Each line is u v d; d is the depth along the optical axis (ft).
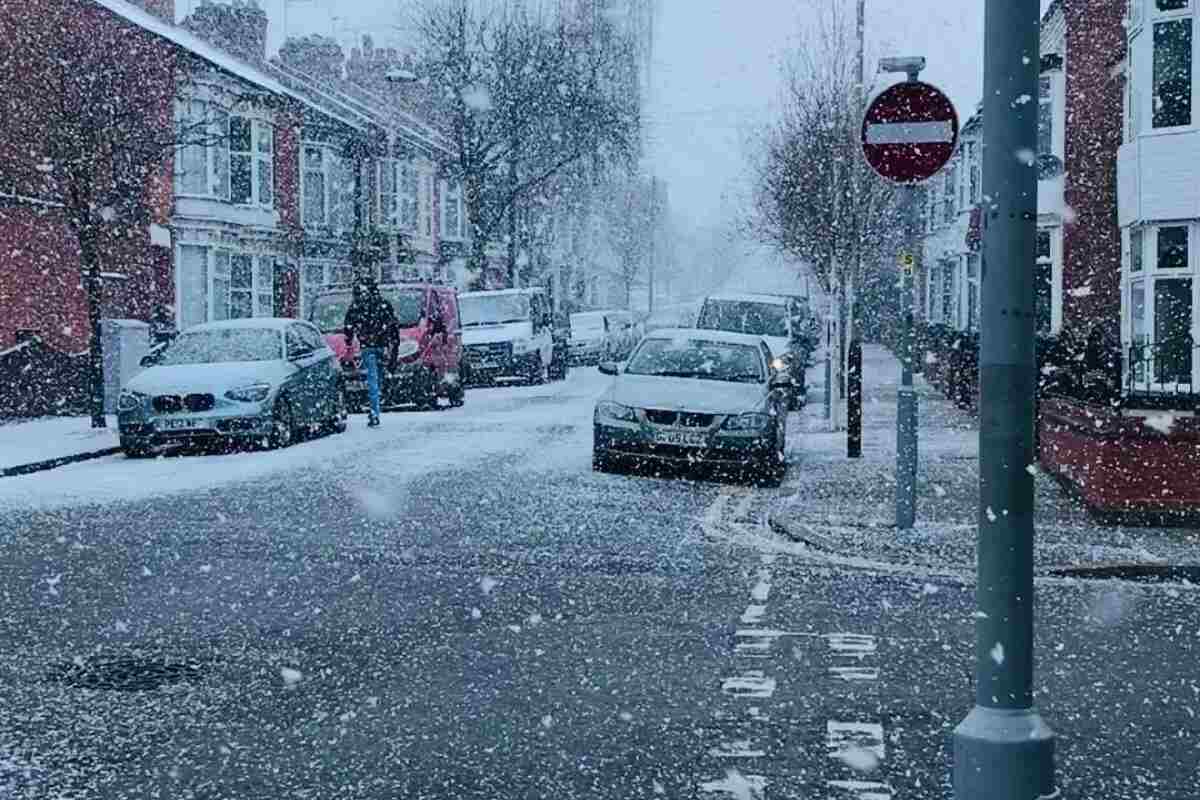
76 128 70.38
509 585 32.73
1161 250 80.12
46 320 86.43
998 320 16.14
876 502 45.32
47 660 25.44
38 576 33.27
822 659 25.95
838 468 54.80
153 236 101.96
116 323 82.64
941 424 74.95
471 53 163.32
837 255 87.25
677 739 20.99
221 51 126.31
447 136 170.09
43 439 64.49
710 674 24.81
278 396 62.90
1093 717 22.38
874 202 102.94
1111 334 89.97
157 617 28.96
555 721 21.89
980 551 16.29
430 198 170.30
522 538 39.42
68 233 87.71
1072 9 93.30
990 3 16.48
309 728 21.42
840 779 19.19
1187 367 77.66
